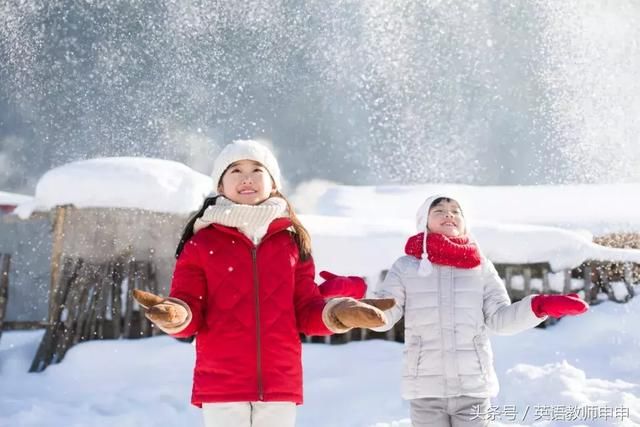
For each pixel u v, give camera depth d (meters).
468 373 3.85
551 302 3.68
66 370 7.60
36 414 5.86
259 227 3.24
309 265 3.35
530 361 7.38
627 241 14.66
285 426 3.08
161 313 2.57
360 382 6.78
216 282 3.16
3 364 8.24
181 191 8.64
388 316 3.93
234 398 3.04
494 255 9.36
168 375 7.33
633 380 6.65
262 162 3.39
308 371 7.37
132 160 8.95
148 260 8.55
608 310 8.88
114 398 6.49
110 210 8.56
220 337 3.10
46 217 8.68
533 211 16.67
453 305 3.92
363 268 8.84
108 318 8.43
